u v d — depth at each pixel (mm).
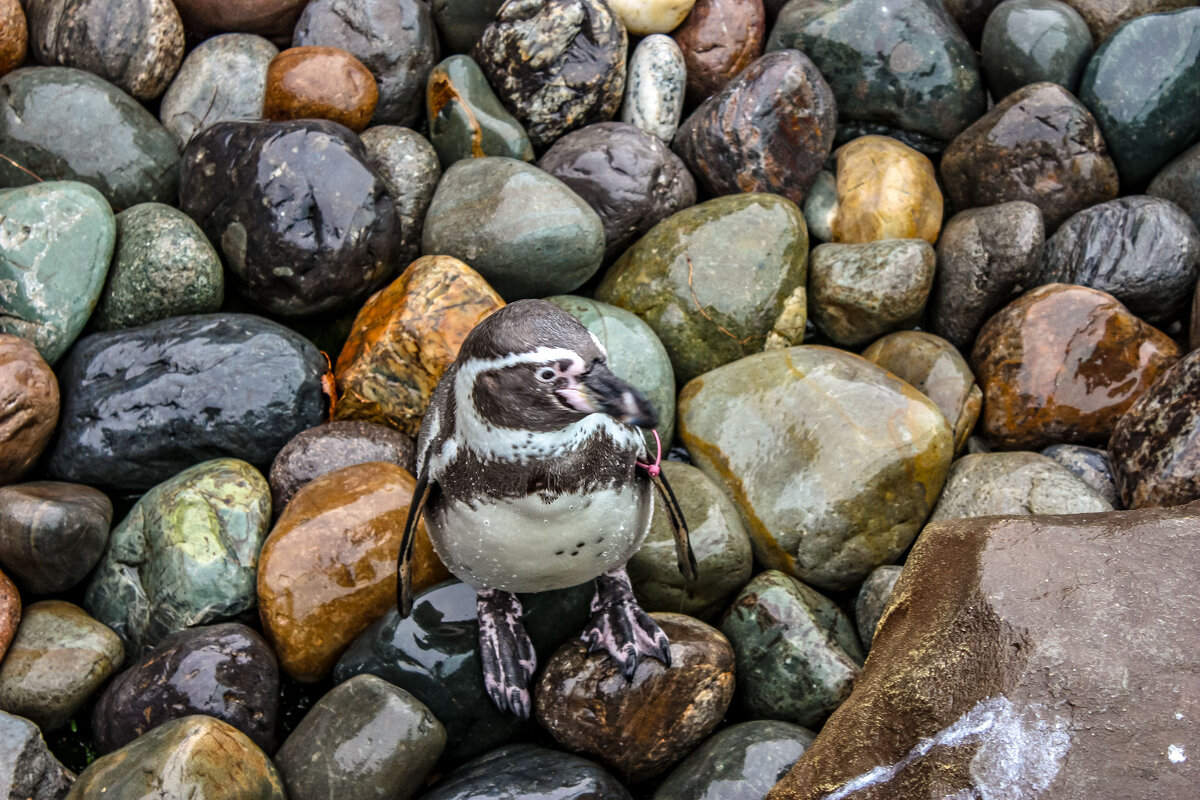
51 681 4391
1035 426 5551
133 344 5312
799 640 4543
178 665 4352
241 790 3758
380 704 4168
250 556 4855
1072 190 6289
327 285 5711
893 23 6621
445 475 3934
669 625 4512
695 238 5957
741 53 6859
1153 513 3553
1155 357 5508
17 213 5328
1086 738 2990
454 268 5434
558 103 6512
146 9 6262
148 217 5621
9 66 6387
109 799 3590
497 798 4008
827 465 5113
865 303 5902
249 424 5227
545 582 4277
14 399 4891
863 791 3303
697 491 5066
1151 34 6246
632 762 4328
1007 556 3482
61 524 4668
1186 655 3090
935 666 3342
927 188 6410
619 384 3471
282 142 5648
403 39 6457
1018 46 6527
